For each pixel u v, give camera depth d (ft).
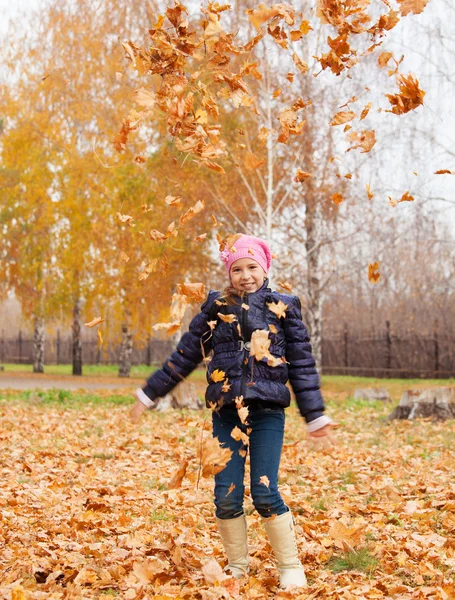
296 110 11.21
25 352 158.51
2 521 14.65
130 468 22.79
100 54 77.71
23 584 10.90
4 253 92.32
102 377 97.60
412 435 32.04
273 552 11.60
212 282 74.28
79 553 12.75
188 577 11.14
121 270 75.20
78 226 80.48
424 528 14.60
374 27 10.30
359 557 12.44
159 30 10.22
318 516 15.70
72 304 87.56
